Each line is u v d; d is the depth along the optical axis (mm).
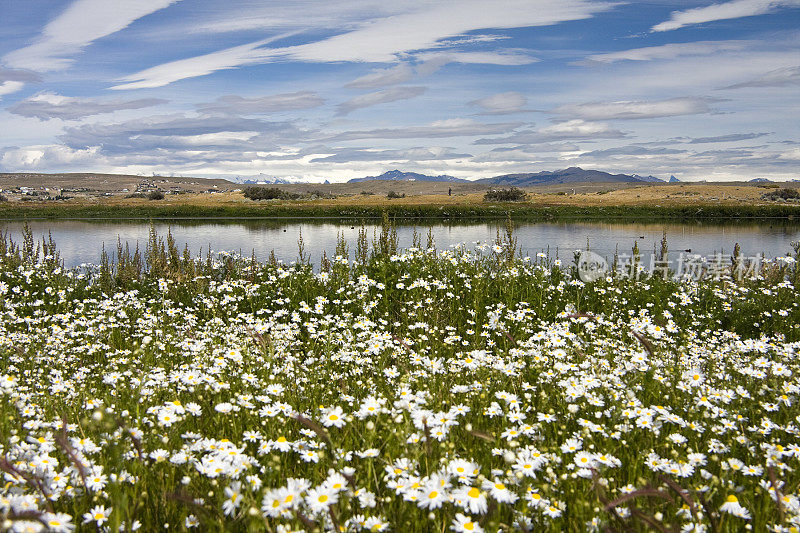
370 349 6480
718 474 3707
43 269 14305
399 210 92250
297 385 5191
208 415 4336
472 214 91000
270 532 2328
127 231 56406
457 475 2705
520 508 2865
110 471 3057
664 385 5262
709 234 53531
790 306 11875
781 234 53938
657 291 12414
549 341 6355
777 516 3045
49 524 2064
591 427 3938
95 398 4980
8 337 8094
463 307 10703
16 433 3617
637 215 90750
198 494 2994
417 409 3629
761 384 5383
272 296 11688
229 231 56250
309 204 119438
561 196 150750
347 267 13070
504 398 4363
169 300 12219
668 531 2320
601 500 2666
